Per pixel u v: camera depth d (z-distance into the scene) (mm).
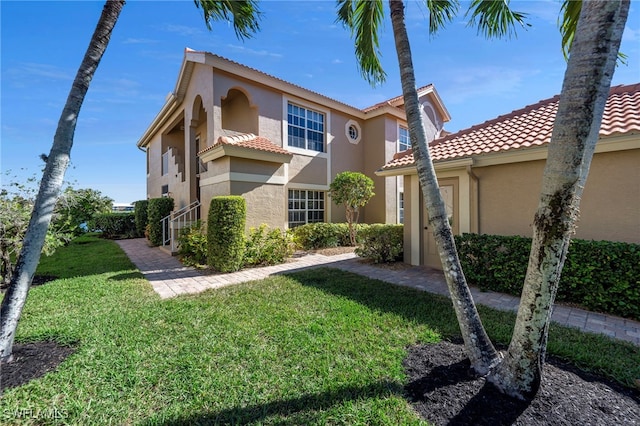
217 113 10391
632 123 5121
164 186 16562
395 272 7754
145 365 3094
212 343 3588
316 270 7863
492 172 7016
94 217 17688
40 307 4852
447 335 3801
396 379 2799
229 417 2352
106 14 3576
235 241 7867
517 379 2455
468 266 6395
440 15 5395
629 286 4445
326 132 14328
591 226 5594
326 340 3650
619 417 2240
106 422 2316
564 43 4383
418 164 3229
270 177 9727
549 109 7816
